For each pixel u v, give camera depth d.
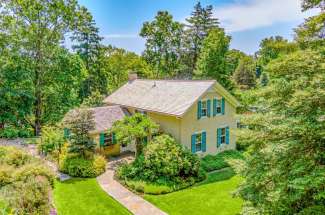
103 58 41.03
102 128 19.14
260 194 7.40
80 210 11.39
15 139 25.05
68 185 14.31
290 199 6.34
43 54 26.80
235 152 20.56
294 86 6.78
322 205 6.32
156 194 13.23
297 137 6.73
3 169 9.35
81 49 38.59
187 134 18.30
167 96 20.20
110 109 21.59
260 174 7.26
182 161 15.21
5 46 25.56
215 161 18.27
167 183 14.15
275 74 7.39
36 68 26.69
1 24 25.34
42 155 19.31
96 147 19.17
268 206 7.07
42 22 26.27
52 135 18.92
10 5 25.41
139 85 24.58
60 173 16.17
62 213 11.05
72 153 17.11
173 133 18.41
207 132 19.61
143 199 12.67
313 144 6.57
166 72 45.25
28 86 25.55
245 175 7.88
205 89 18.58
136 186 13.73
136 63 45.00
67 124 17.19
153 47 44.47
